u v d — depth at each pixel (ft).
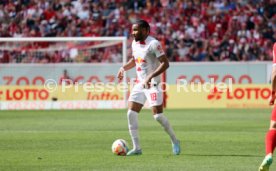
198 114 205.36
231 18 293.23
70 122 171.83
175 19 294.66
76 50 263.90
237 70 249.34
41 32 294.66
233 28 289.74
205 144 116.37
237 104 242.37
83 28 294.66
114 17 297.53
